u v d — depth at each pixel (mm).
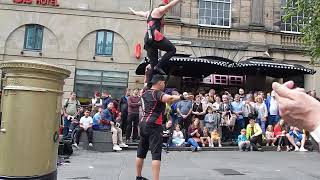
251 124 15133
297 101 1454
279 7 24281
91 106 17578
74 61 22703
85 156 11688
